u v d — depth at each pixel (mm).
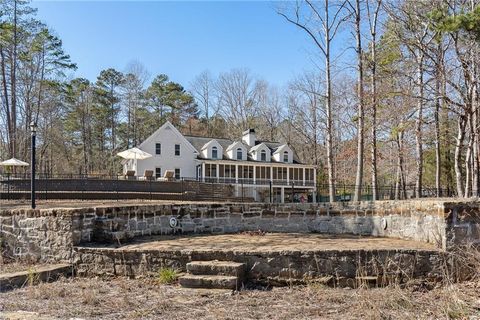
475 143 16672
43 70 36062
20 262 8383
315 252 6652
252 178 39312
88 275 7477
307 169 41312
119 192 19859
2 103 33938
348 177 30875
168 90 54094
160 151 37156
